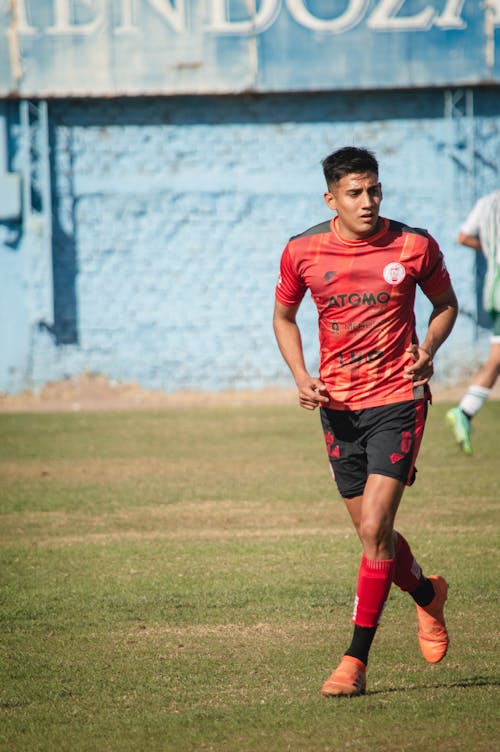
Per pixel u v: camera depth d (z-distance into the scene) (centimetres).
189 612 2191
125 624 2117
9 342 6981
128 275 7044
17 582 2455
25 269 6956
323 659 1880
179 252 7056
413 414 1720
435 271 1750
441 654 1803
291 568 2548
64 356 7031
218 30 6856
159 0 6831
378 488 1683
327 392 1767
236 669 1834
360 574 1686
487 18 6888
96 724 1586
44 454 4475
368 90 6944
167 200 7031
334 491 3562
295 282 1792
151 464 4169
